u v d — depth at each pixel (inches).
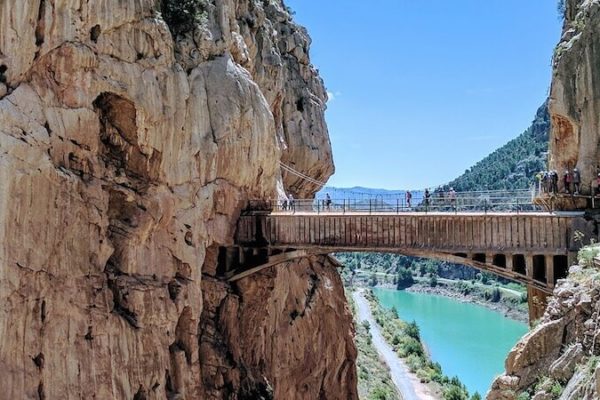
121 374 1102.4
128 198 1171.3
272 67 1926.7
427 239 1328.7
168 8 1369.3
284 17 2333.9
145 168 1211.2
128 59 1173.1
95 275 1092.5
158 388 1178.0
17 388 927.7
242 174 1449.3
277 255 1427.2
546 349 893.2
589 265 967.6
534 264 1302.9
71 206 1037.8
